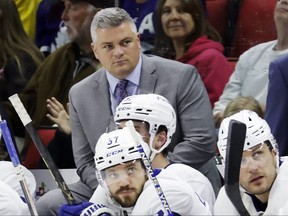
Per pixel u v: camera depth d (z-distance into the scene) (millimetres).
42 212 15492
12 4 19875
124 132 12422
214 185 15961
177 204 12508
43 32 21688
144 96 14008
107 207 12859
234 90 18453
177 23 19047
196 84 16188
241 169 12703
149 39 20344
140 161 12375
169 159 15516
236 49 20078
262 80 18203
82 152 16344
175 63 16250
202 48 18906
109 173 12352
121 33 15789
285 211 12320
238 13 20047
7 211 13695
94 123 16219
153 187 12406
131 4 20500
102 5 19359
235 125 11250
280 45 18234
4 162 15258
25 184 11828
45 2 21594
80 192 16000
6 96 19531
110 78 16234
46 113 19281
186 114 15961
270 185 12773
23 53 19797
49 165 12703
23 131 19141
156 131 13867
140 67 16188
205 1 19781
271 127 15734
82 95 16406
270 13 19688
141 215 12312
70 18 19234
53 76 19359
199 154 15719
